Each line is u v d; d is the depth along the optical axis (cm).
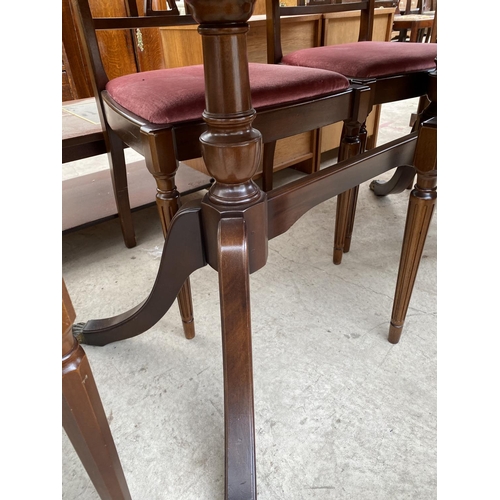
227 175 47
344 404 70
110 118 77
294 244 122
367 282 103
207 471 61
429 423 67
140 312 75
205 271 111
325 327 88
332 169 61
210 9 39
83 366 38
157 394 74
